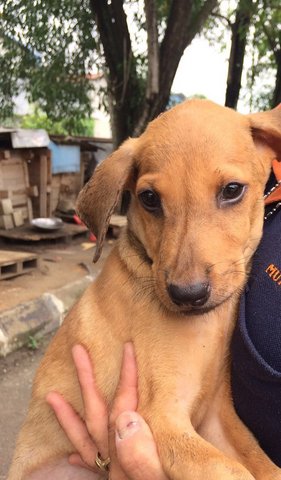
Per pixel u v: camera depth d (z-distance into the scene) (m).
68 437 0.25
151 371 0.24
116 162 0.25
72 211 1.25
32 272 0.83
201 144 0.22
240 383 0.22
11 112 1.64
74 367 0.27
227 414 0.25
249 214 0.23
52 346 0.30
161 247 0.22
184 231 0.22
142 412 0.23
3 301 0.68
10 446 0.45
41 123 2.29
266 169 0.25
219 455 0.20
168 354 0.24
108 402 0.25
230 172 0.22
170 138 0.23
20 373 0.58
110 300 0.26
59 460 0.28
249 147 0.24
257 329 0.21
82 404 0.27
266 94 2.00
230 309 0.25
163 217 0.23
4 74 1.51
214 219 0.22
